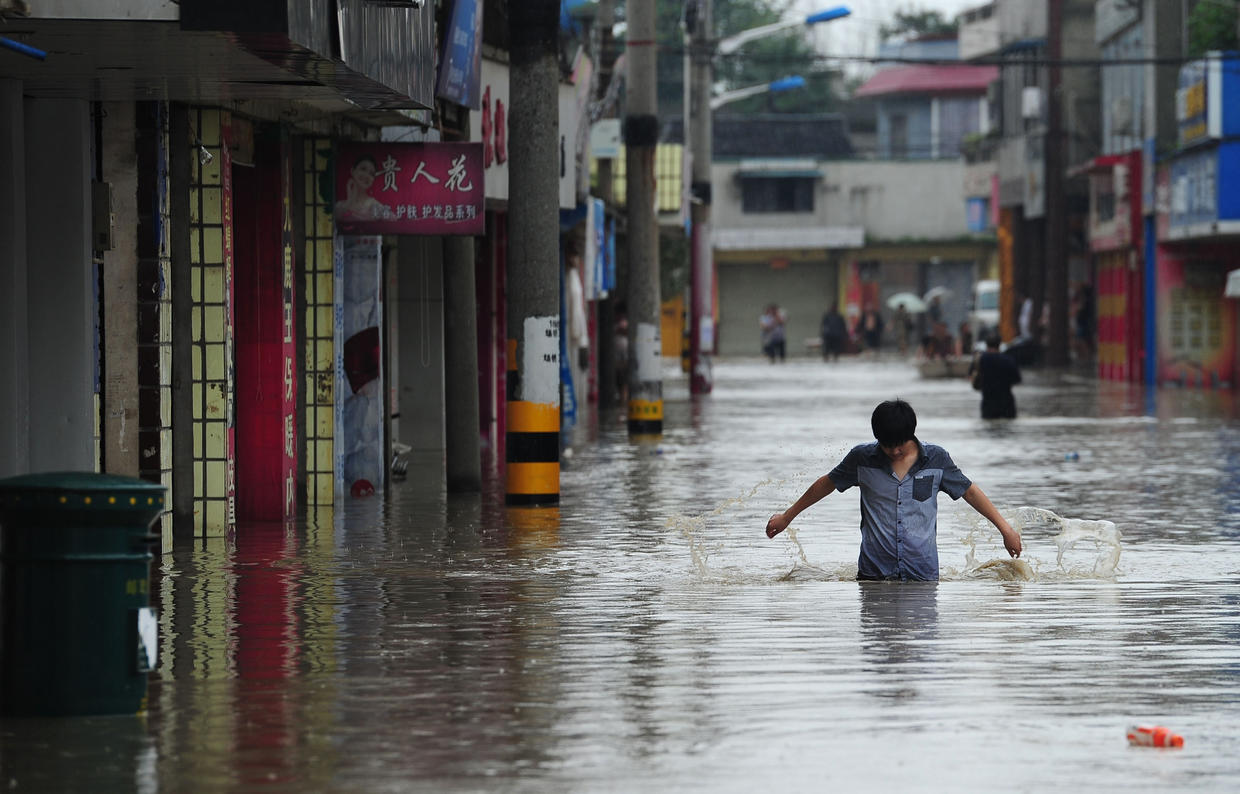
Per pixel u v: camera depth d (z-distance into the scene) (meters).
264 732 18.25
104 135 33.66
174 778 16.52
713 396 99.06
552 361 41.50
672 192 92.94
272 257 38.78
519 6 40.72
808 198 191.50
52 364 31.19
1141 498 42.97
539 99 40.84
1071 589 27.83
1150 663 21.56
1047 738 17.73
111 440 33.75
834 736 17.84
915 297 181.62
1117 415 79.38
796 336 194.50
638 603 26.55
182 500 35.78
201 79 30.50
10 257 29.44
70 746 17.67
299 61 28.48
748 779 16.22
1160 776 16.27
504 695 19.95
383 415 45.41
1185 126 102.88
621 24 143.38
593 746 17.53
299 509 41.12
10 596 18.92
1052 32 133.62
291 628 24.52
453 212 40.78
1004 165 151.38
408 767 16.80
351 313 43.84
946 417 78.06
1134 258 115.25
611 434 68.62
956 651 22.36
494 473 51.25
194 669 21.58
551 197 41.19
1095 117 140.25
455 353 44.72
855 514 39.53
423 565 31.17
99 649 18.89
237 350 38.88
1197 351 111.44
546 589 28.12
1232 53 94.88
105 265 33.88
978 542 34.41
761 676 20.86
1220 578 29.16
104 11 24.89
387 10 32.66
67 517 18.72
